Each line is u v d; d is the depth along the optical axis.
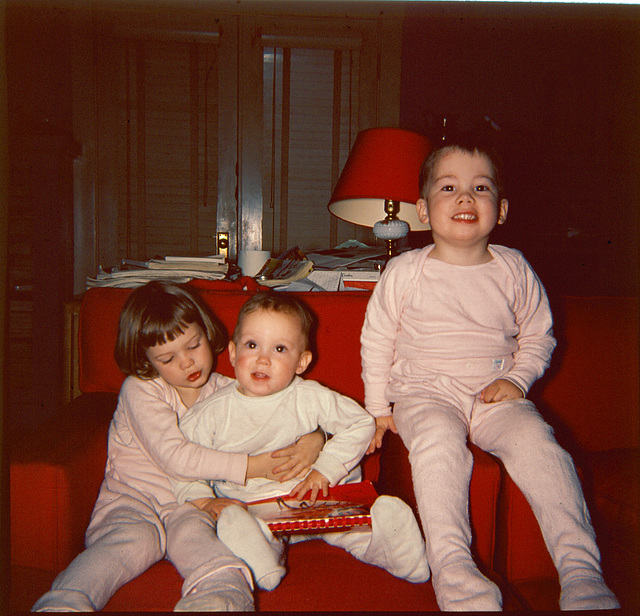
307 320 1.03
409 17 2.59
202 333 1.01
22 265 2.14
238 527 0.77
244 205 2.66
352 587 0.77
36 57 2.35
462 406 0.99
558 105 2.42
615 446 1.24
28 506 0.79
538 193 2.44
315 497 0.88
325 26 2.60
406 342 1.06
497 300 1.03
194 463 0.91
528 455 0.83
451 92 2.58
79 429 0.95
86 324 1.15
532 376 1.01
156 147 2.59
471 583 0.70
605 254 2.30
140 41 2.54
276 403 0.99
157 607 0.72
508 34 2.49
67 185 2.34
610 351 1.23
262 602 0.73
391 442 1.05
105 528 0.83
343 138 2.67
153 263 1.54
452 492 0.79
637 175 2.22
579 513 0.79
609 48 2.30
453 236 1.03
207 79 2.59
